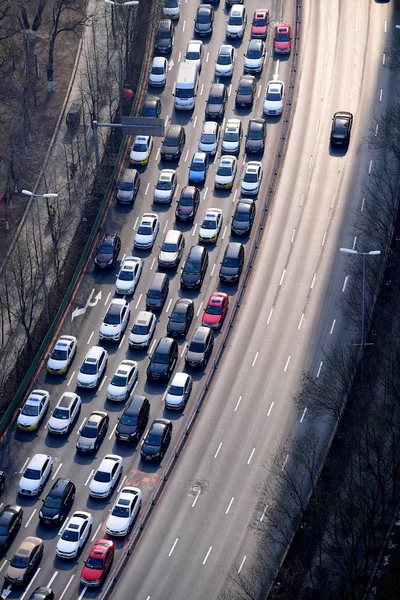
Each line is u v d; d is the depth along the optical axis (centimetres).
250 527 17900
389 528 17500
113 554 17762
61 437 19450
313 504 17700
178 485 18612
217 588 17200
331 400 18812
